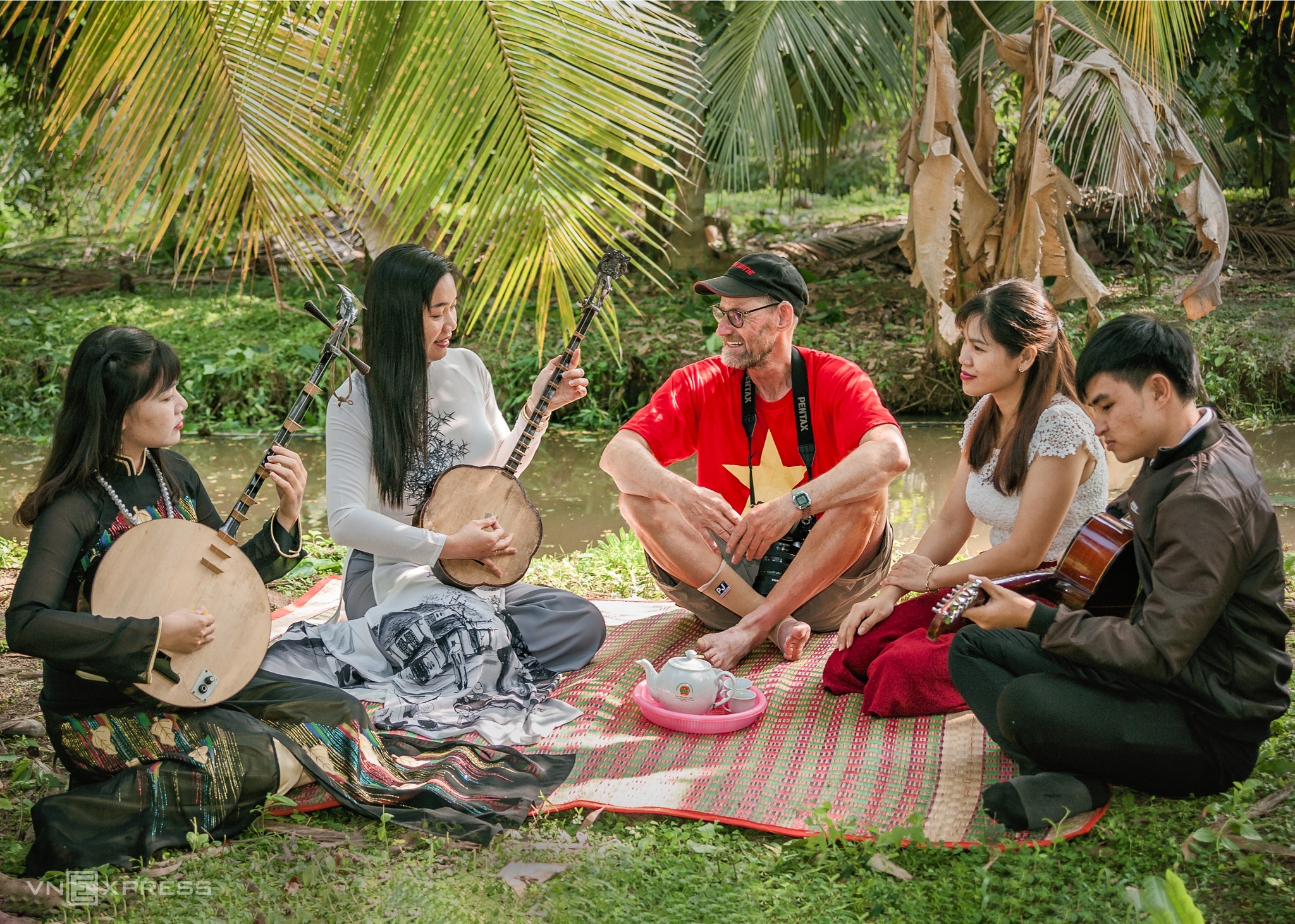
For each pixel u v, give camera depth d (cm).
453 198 338
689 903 240
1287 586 433
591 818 282
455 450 371
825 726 331
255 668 281
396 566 357
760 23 862
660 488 375
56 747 277
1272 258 1117
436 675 339
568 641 381
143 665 256
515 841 269
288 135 345
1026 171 664
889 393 856
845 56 866
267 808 279
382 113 324
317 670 342
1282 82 1071
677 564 390
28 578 258
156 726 273
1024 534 333
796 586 378
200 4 329
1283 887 241
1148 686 269
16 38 749
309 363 927
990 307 332
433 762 310
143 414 271
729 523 368
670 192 1123
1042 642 269
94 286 1216
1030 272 658
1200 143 998
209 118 339
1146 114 658
